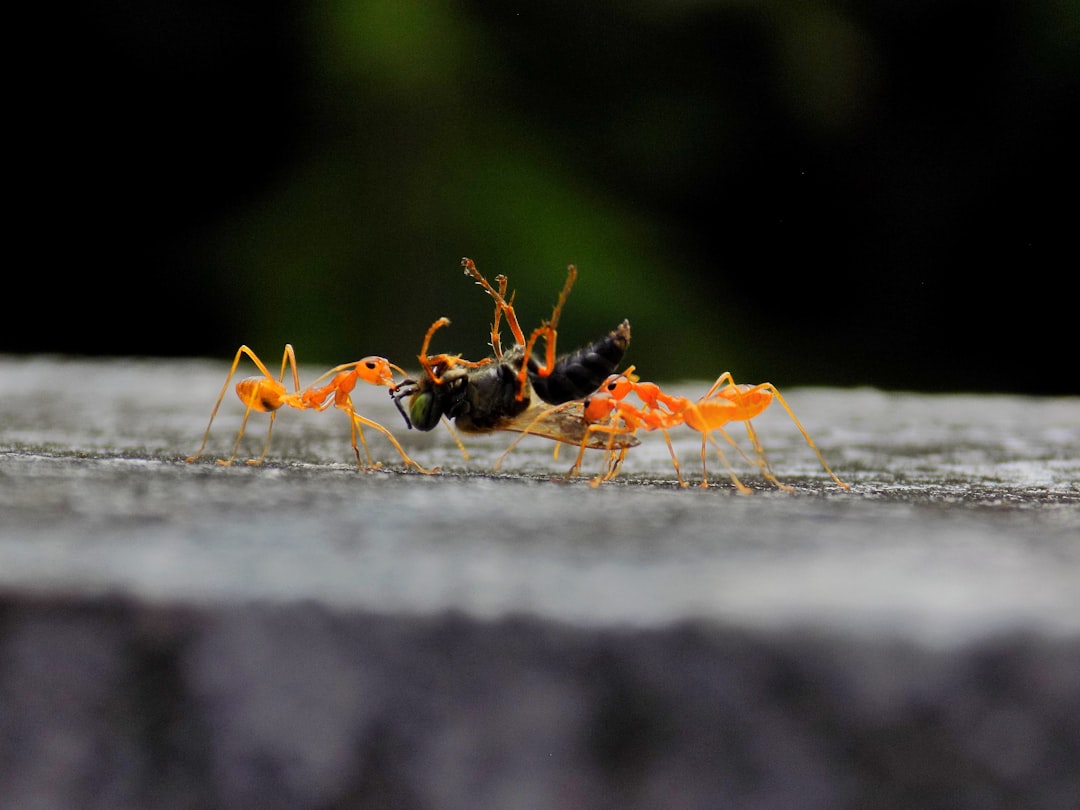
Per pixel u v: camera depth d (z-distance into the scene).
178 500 0.13
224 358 0.40
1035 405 0.21
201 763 0.09
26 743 0.09
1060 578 0.09
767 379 0.40
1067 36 0.40
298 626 0.09
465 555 0.10
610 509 0.13
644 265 0.39
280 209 0.40
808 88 0.40
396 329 0.38
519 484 0.14
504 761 0.08
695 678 0.08
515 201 0.39
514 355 0.15
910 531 0.12
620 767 0.08
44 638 0.09
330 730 0.08
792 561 0.10
